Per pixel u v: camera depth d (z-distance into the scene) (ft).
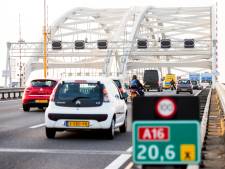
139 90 212.43
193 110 25.30
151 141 25.39
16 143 85.30
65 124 92.73
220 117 143.64
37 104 172.76
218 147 78.54
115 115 95.91
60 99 93.91
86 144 84.99
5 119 140.46
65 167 61.31
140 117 25.53
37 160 67.00
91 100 92.99
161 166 25.36
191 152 25.13
